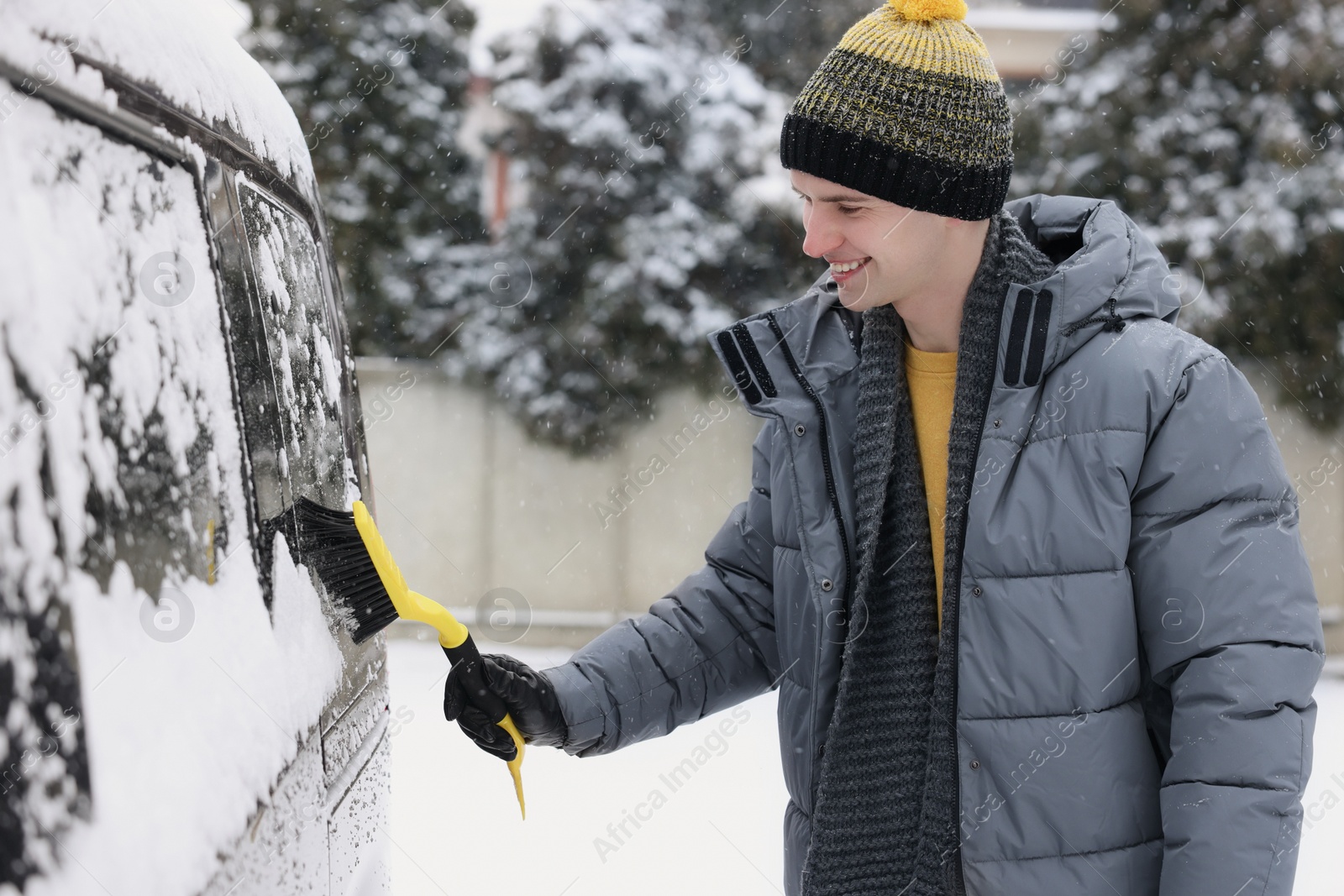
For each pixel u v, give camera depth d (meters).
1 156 0.65
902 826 1.43
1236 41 6.90
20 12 0.68
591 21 7.12
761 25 7.18
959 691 1.32
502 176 7.52
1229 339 6.88
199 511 0.87
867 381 1.46
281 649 0.99
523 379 6.89
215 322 0.96
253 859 0.85
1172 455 1.25
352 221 7.17
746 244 7.04
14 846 0.57
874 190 1.34
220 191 1.03
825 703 1.45
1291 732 1.18
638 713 1.61
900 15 1.37
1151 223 6.98
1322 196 6.78
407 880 3.17
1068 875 1.28
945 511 1.38
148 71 0.88
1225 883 1.16
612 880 3.24
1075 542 1.27
